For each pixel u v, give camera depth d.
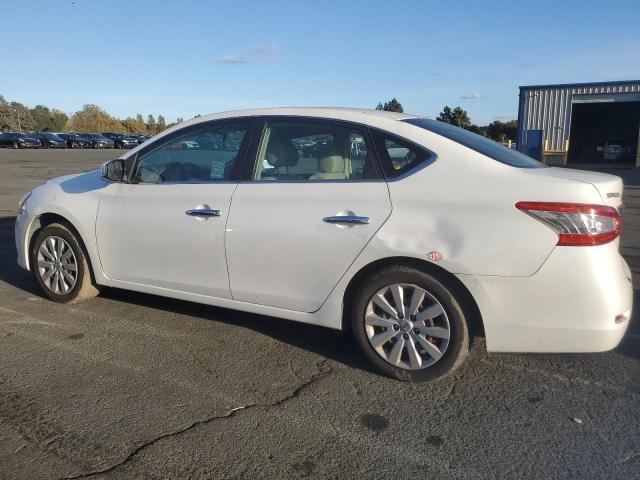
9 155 34.62
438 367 3.34
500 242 3.08
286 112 3.91
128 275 4.39
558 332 3.08
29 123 108.19
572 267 2.99
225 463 2.67
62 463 2.65
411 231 3.28
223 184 3.93
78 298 4.76
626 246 7.49
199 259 3.99
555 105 28.44
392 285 3.38
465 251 3.14
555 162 28.95
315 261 3.55
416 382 3.44
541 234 3.02
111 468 2.62
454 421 3.04
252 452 2.76
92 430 2.92
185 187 4.08
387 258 3.37
